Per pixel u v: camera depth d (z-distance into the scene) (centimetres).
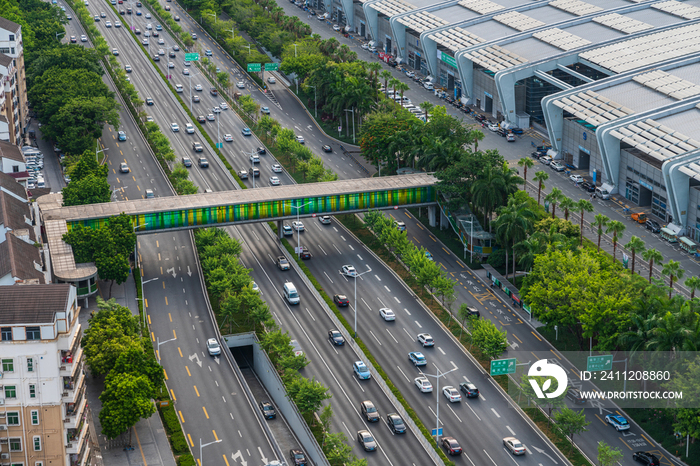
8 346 14725
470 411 19425
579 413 18325
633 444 18338
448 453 17988
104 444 18200
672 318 18588
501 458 17900
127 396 17825
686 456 17888
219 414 19450
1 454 15175
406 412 19100
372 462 17788
